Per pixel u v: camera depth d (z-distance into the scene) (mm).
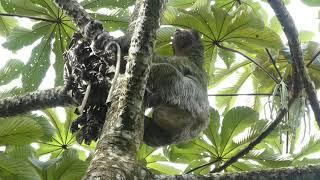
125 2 6520
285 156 6180
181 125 5527
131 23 4988
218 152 6414
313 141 6340
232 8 7391
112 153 3246
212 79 7418
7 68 6562
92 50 4383
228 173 4199
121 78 3955
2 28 7445
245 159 6324
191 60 6402
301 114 5477
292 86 5766
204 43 6625
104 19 6543
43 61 6633
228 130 6320
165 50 6742
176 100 5262
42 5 6469
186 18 6363
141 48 3805
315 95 5363
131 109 3598
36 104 5645
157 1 3953
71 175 5840
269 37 6246
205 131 6398
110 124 3535
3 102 5695
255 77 7207
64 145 6680
